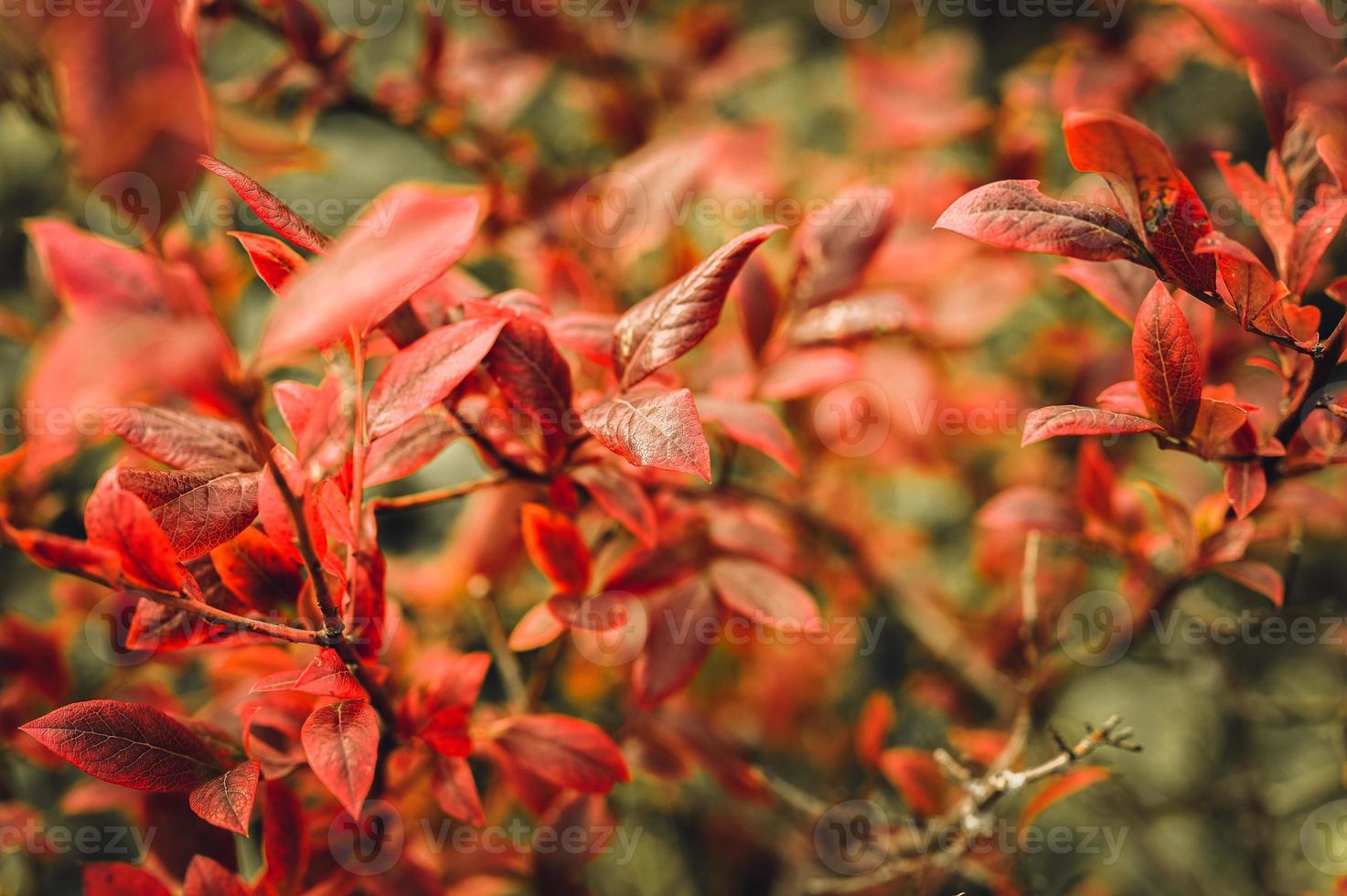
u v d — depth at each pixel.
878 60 0.87
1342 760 0.70
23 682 0.61
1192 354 0.49
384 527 0.88
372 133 0.93
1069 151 0.48
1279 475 0.52
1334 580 0.85
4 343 0.75
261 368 0.44
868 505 0.87
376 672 0.51
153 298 0.43
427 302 0.52
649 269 0.77
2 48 0.51
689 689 0.82
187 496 0.49
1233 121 0.86
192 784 0.50
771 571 0.59
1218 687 0.75
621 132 0.85
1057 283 0.82
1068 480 0.78
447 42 0.75
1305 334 0.50
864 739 0.65
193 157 0.44
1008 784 0.58
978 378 0.82
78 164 0.44
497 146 0.75
